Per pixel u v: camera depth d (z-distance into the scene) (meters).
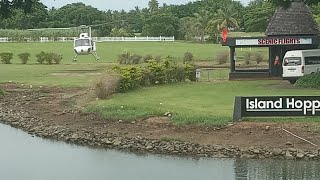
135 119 23.62
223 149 19.31
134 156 19.69
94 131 23.06
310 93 28.75
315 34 40.56
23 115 28.23
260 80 38.19
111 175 17.27
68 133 23.41
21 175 17.67
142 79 34.19
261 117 21.41
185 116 22.38
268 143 19.28
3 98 34.00
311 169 17.06
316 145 18.86
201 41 107.31
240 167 17.55
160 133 21.52
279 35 40.66
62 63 61.62
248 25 104.81
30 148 21.66
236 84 35.38
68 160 19.55
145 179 16.69
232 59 40.16
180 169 17.66
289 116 21.08
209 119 21.69
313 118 20.94
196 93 30.44
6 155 20.56
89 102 28.66
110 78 30.08
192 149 19.64
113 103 26.86
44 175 17.55
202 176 16.77
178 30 113.44
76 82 39.81
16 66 56.84
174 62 39.19
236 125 20.88
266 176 16.52
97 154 20.22
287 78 34.75
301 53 34.34
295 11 41.12
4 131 25.38
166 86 34.66
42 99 32.75
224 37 39.78
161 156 19.47
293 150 18.55
